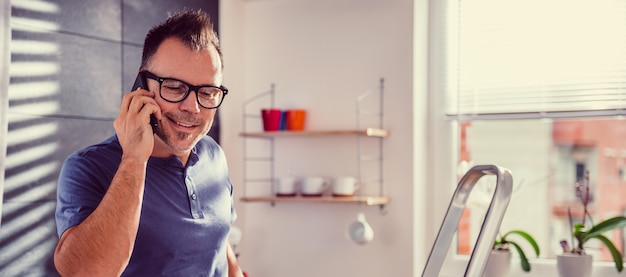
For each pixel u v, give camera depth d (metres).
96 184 1.82
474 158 3.45
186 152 1.89
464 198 2.10
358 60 3.36
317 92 3.44
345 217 3.38
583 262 3.03
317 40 3.44
